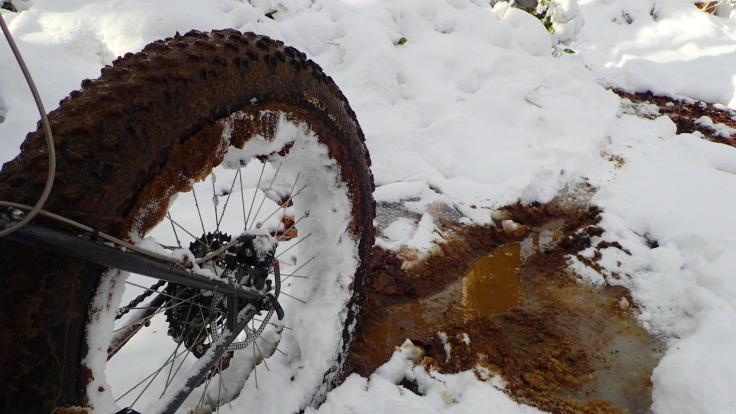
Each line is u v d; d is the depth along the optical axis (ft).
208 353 4.93
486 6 21.27
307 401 6.20
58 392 3.26
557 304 8.86
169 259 4.03
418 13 18.22
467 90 16.06
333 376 6.56
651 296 8.87
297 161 5.76
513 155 12.94
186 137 3.90
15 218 2.80
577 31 22.15
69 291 3.16
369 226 6.64
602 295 9.04
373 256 9.53
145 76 3.74
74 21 13.26
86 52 12.91
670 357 7.18
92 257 3.17
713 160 13.35
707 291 8.18
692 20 25.17
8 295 2.94
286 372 6.28
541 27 19.62
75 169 3.19
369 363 7.53
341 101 5.85
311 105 5.25
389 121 13.51
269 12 16.85
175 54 4.07
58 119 3.45
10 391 3.00
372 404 6.40
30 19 13.24
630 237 10.19
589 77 19.85
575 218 11.54
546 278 9.54
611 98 17.49
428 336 8.15
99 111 3.43
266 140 4.84
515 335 8.22
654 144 14.99
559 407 6.92
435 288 9.20
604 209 11.23
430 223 10.66
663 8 26.35
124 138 3.41
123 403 6.03
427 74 16.34
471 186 11.96
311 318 6.34
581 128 14.82
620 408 6.98
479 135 13.89
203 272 4.58
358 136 6.15
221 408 6.00
